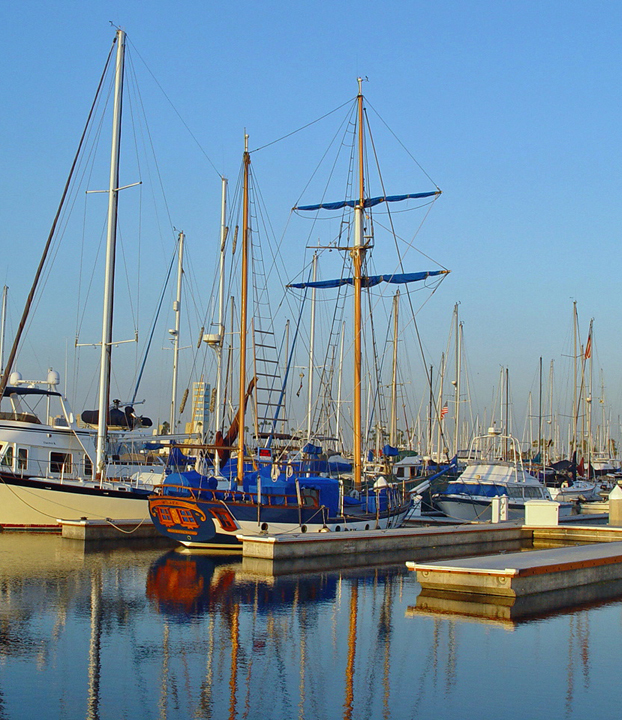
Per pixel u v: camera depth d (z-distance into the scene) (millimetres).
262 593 21984
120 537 32844
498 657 15648
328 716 12219
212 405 48562
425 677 14289
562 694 13430
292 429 55688
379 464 51250
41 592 21359
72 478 37250
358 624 18266
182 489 31109
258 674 14289
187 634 17078
